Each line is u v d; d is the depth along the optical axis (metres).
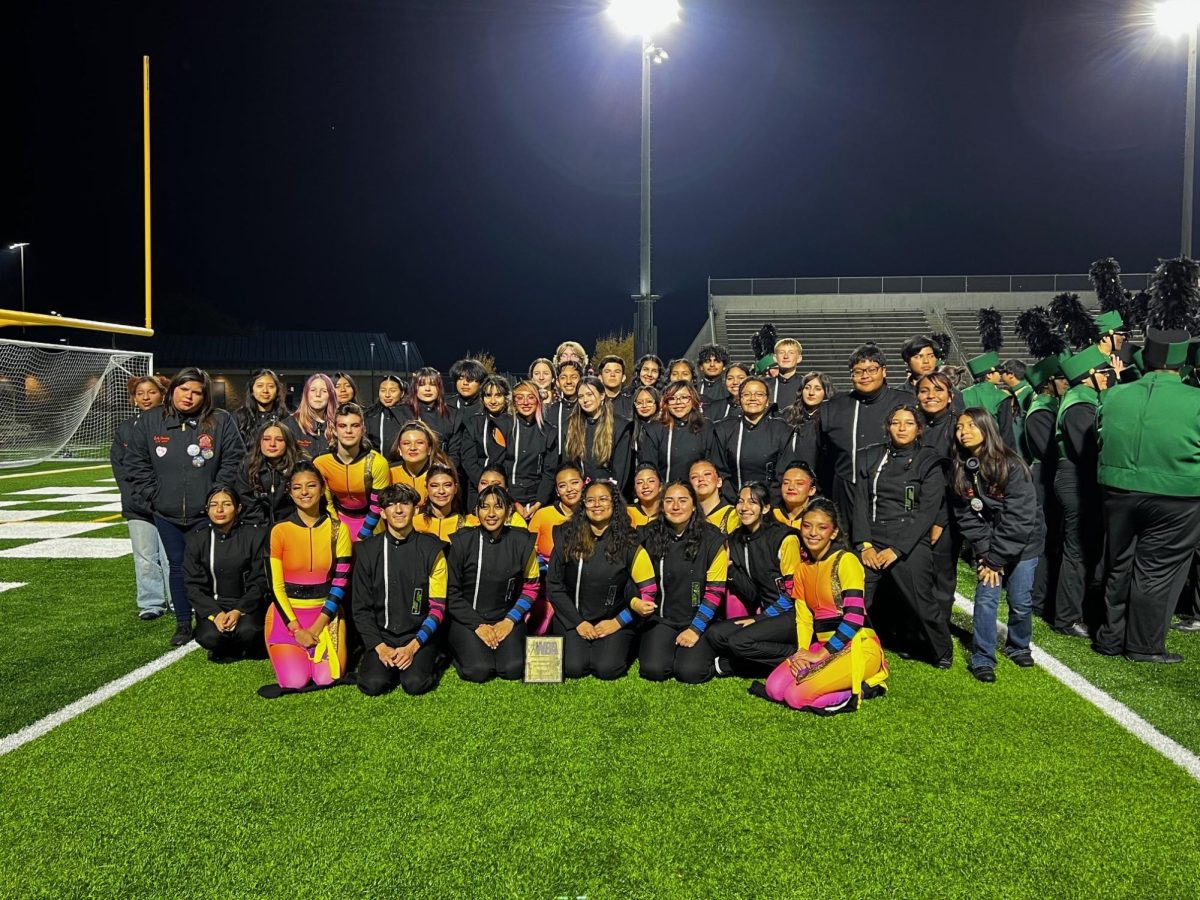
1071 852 2.68
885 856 2.65
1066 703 3.96
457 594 4.39
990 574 4.32
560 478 4.75
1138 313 7.40
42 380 18.11
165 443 5.10
